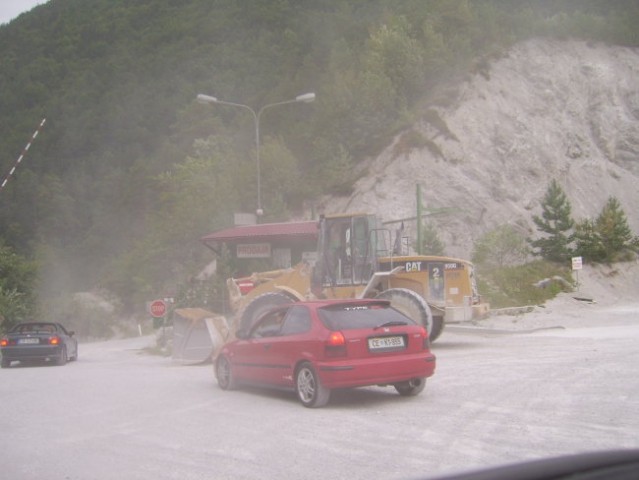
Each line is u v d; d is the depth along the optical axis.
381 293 18.14
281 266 29.98
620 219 41.69
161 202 57.94
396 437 7.95
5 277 36.16
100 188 77.44
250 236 29.61
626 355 14.56
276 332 10.89
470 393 10.68
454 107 47.97
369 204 43.22
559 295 33.28
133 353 24.81
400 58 51.88
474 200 43.19
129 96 93.06
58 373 16.55
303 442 7.87
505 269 36.12
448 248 41.38
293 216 43.97
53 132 91.00
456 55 52.47
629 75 54.56
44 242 68.94
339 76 52.06
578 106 51.34
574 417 8.69
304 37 85.81
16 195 79.00
